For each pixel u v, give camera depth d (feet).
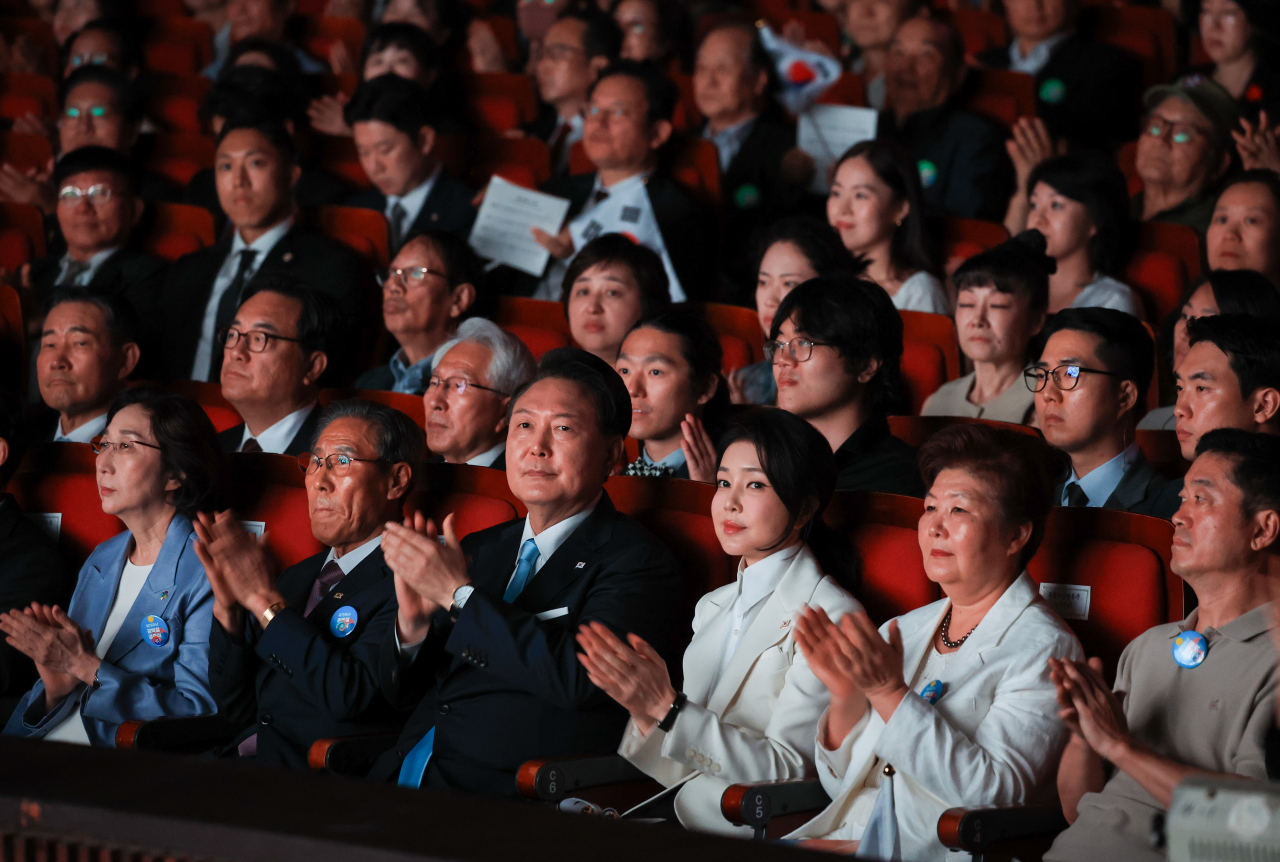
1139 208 34.12
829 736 14.61
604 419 17.17
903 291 28.73
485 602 15.96
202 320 31.89
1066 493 20.47
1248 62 38.11
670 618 16.57
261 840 6.84
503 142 38.52
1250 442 13.76
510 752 15.87
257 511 20.51
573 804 14.69
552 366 17.57
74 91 39.73
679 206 33.19
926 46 37.11
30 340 32.50
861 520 17.47
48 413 28.35
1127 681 14.47
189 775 7.78
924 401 25.79
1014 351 24.29
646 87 33.76
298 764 17.24
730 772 14.80
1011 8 42.32
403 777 16.34
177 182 39.60
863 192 29.40
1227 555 13.65
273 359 24.29
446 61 44.57
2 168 38.24
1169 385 25.43
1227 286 22.93
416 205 35.40
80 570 21.33
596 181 34.83
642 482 18.75
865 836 13.85
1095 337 20.11
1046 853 13.37
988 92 38.52
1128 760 12.80
